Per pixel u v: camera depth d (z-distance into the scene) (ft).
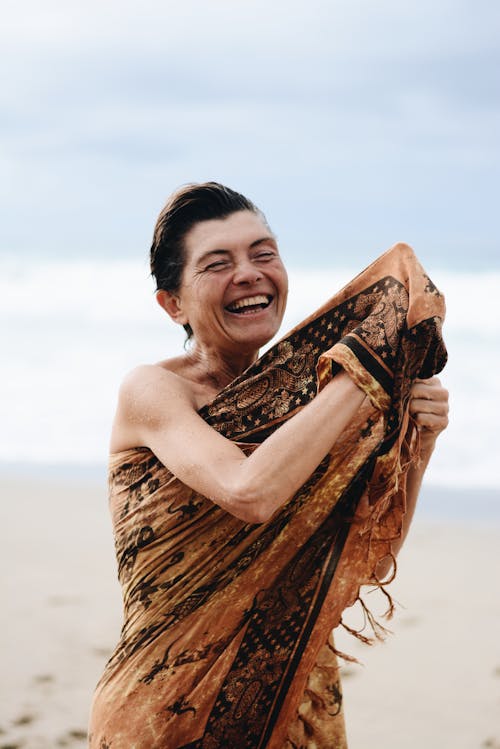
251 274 7.98
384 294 7.41
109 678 7.70
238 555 7.60
